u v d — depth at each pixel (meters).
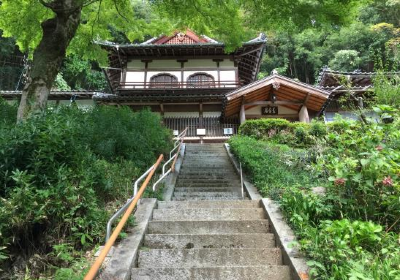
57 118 4.55
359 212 3.88
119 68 19.20
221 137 15.77
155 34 10.97
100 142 6.19
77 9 7.75
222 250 3.71
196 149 12.23
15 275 3.29
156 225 4.41
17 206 3.37
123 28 10.63
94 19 10.01
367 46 28.11
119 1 8.70
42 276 3.28
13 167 3.95
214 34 9.48
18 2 8.55
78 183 4.12
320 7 7.40
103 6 9.82
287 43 33.44
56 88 23.38
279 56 34.44
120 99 16.22
